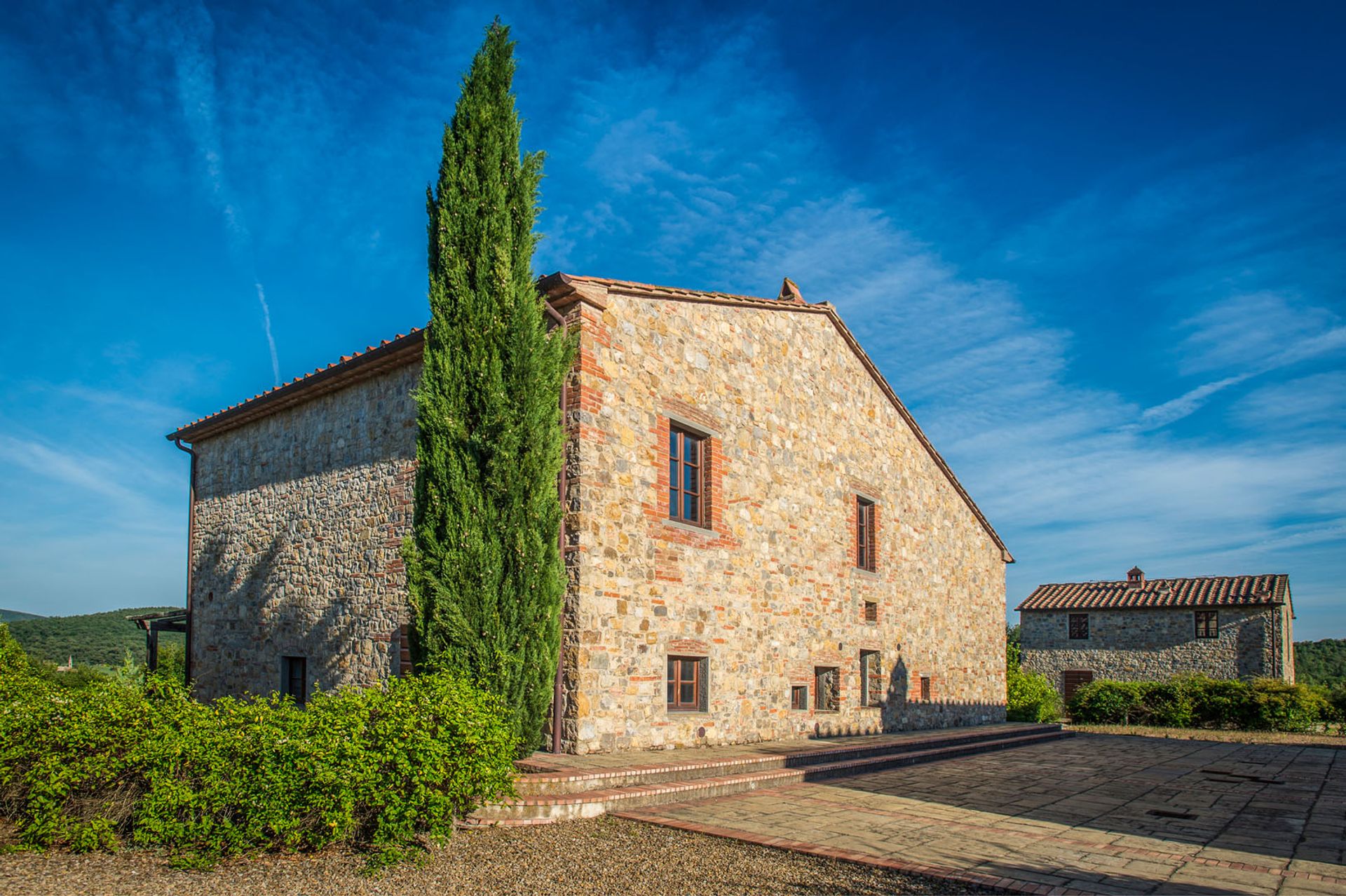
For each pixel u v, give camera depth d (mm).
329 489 12398
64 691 6684
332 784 5719
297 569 12727
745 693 11656
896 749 12266
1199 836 7258
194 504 15438
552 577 8344
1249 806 8961
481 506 8180
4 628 15422
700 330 11594
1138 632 30297
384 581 11172
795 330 13727
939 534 18266
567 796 7355
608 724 9469
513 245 8789
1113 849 6621
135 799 6012
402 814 5992
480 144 8805
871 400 15898
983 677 19797
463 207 8664
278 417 13719
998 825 7473
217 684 14086
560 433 8781
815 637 13336
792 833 6898
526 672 8086
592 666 9328
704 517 11445
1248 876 5879
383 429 11648
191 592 15086
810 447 13805
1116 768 12148
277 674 12727
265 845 5914
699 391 11438
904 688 15961
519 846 6383
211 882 5273
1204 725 22641
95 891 4988
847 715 13938
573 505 9445
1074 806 8641
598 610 9484
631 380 10305
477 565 8039
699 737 10758
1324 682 47625
